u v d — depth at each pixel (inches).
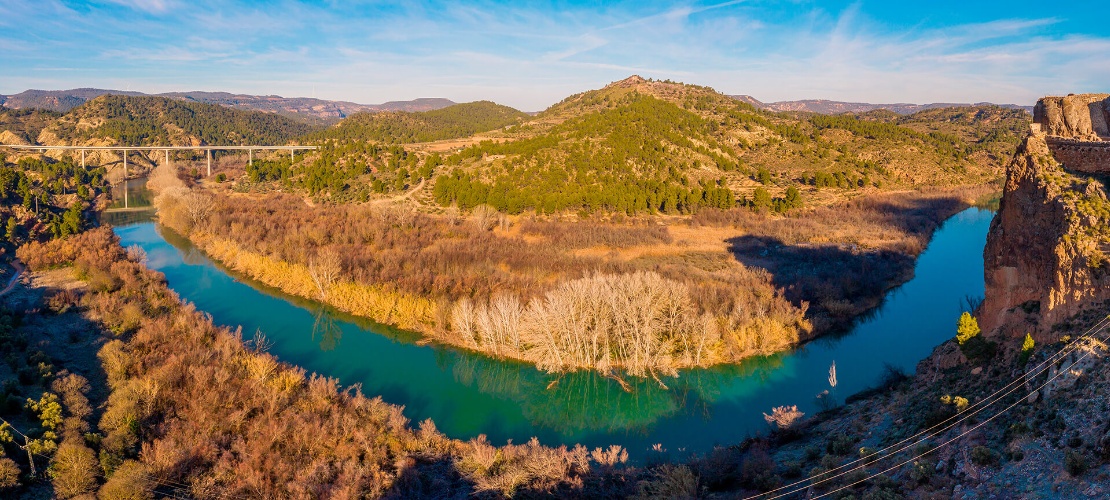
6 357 2090.3
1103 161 1267.2
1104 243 1131.3
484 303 2687.0
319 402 1846.7
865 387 2095.2
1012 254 1411.2
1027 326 1277.1
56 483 1409.9
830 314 2714.1
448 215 4424.2
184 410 1761.8
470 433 1940.2
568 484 1422.2
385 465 1574.8
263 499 1406.3
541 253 3506.4
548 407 2091.5
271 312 2960.1
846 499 1079.6
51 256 3435.0
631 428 1942.7
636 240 3892.7
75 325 2508.6
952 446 1115.9
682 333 2433.6
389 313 2817.4
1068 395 994.1
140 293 2947.8
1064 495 838.5
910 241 3971.5
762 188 5009.8
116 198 6131.9
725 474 1461.6
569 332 2347.4
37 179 5920.3
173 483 1455.5
